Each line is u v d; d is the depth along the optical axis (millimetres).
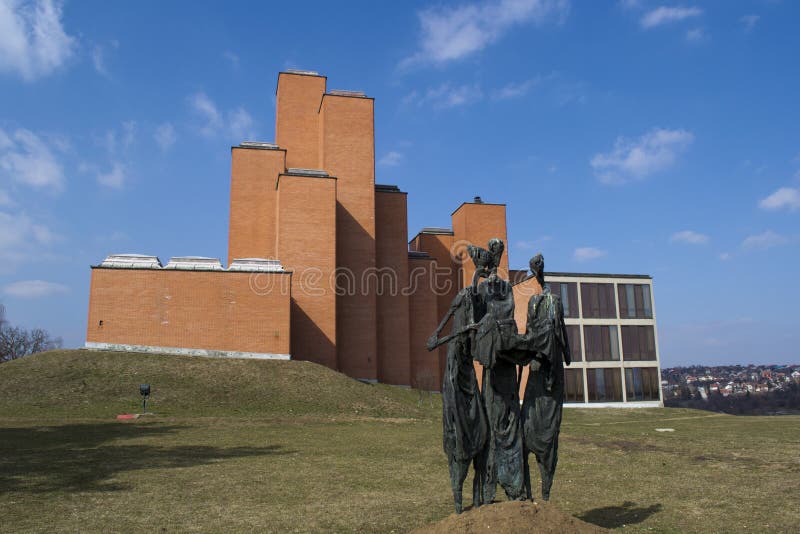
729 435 21719
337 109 48375
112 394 28562
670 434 22406
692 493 12172
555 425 7977
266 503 11484
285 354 36719
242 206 46375
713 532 9227
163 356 34188
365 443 20172
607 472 14680
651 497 11820
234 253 45656
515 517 7133
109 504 11305
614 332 47656
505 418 7949
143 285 35656
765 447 18047
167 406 27734
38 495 11891
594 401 46094
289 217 42531
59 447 18094
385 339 48875
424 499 11867
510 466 7891
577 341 46719
